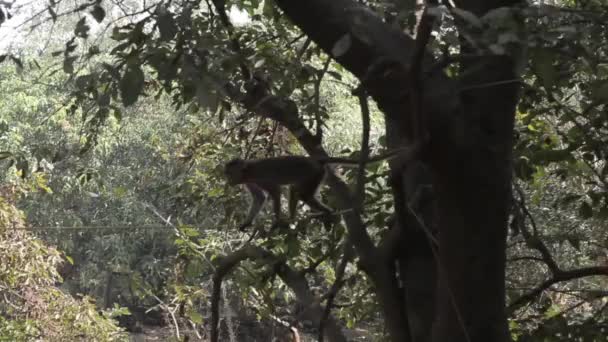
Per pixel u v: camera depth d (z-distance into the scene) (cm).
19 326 1396
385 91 485
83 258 2897
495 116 496
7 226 1405
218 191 962
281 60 744
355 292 1045
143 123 2125
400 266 646
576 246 799
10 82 2047
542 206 1152
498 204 504
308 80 752
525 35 413
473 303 515
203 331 1352
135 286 1190
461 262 511
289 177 789
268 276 698
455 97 489
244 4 853
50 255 1470
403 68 478
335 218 771
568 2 743
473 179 494
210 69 535
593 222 1009
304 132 645
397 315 617
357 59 487
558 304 955
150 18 554
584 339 731
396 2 502
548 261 693
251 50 756
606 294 763
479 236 507
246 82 655
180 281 1130
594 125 704
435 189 516
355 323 954
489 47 404
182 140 1230
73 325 1439
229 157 984
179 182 1084
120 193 1241
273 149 961
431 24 414
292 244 784
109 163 2520
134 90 474
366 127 485
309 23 491
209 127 1179
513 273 1188
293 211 788
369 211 808
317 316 653
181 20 537
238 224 990
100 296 2831
